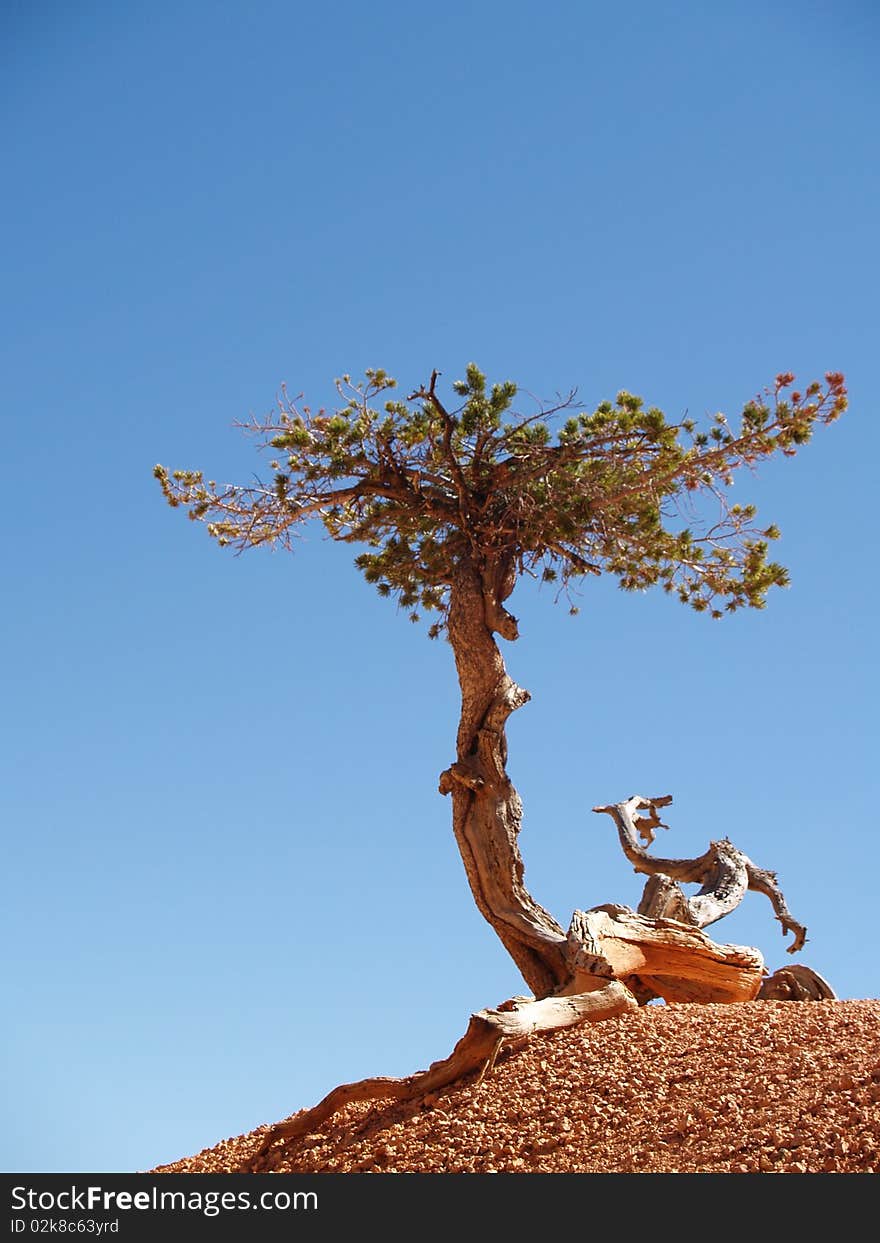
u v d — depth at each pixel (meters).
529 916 16.72
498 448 18.19
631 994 15.40
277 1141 13.84
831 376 16.80
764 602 18.97
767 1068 11.98
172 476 18.72
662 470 17.09
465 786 17.25
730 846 19.94
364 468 18.23
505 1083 13.21
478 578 17.98
